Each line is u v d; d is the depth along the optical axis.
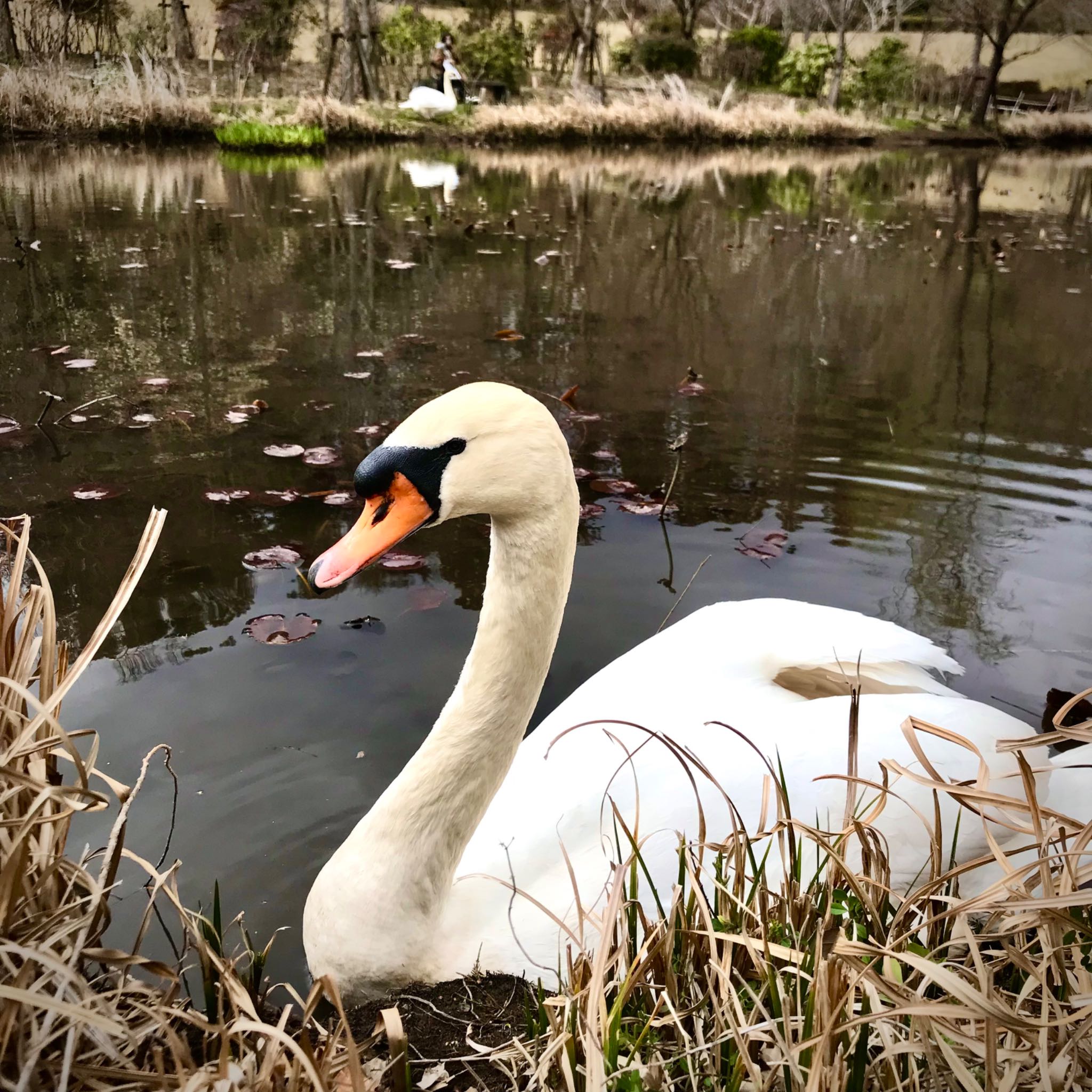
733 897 0.63
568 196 4.80
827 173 6.30
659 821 0.77
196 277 2.88
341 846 0.84
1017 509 1.57
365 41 7.92
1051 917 0.54
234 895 0.84
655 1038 0.60
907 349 2.48
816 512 1.54
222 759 0.98
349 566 0.69
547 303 2.78
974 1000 0.50
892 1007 0.54
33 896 0.52
